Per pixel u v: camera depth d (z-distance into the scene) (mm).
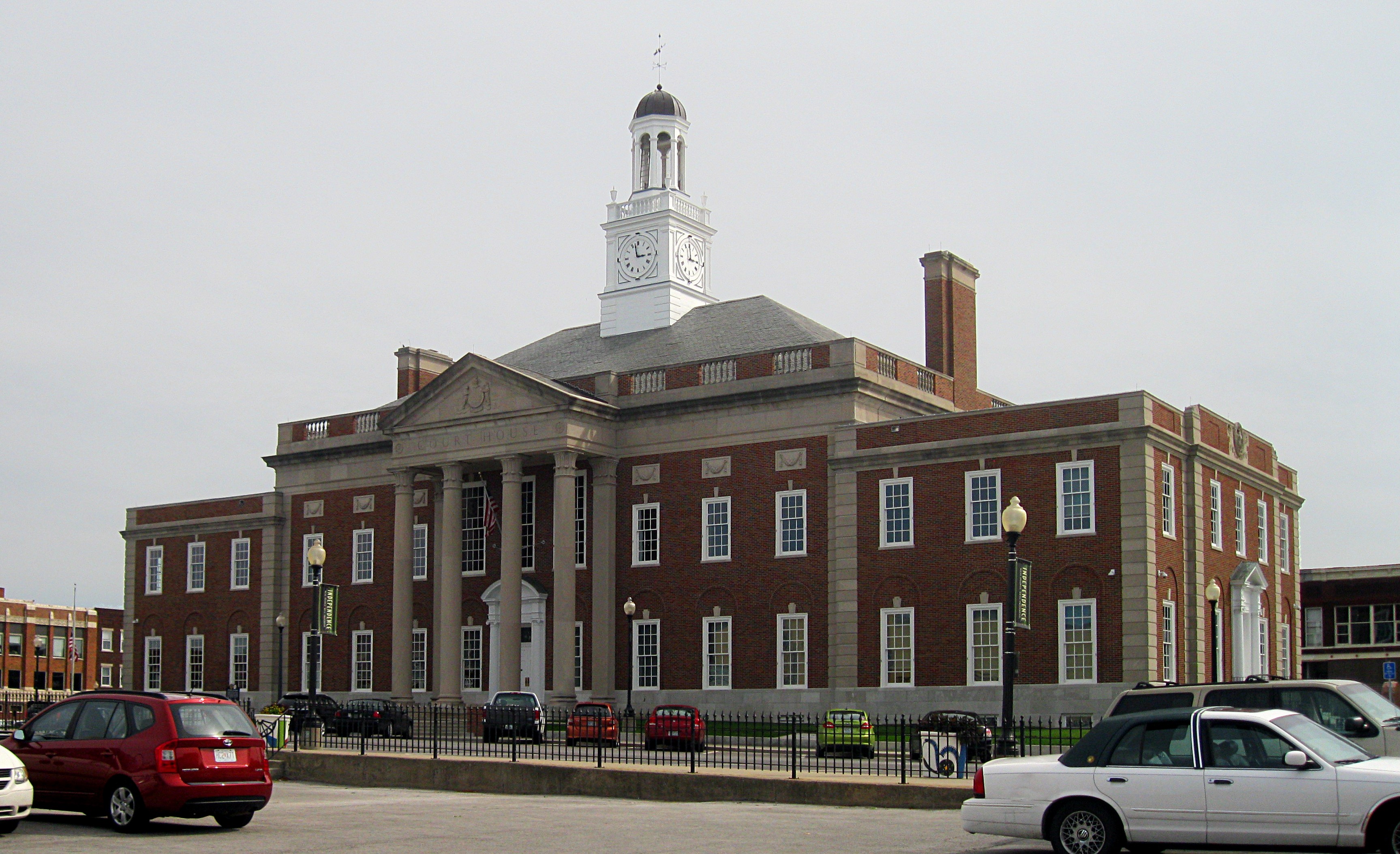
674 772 36094
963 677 57875
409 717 62469
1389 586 86125
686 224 80688
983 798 22719
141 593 88688
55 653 133375
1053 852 22828
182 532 86875
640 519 68125
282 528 82562
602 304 81250
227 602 84125
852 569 61188
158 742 26438
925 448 59719
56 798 27172
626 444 69000
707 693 64938
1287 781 20703
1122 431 55125
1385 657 85625
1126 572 54531
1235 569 62781
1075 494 56156
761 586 64000
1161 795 21422
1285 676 69312
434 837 26453
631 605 63250
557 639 65875
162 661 86875
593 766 38594
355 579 78438
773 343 69312
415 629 74812
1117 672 54312
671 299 78875
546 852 24125
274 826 28266
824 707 61469
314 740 46750
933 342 70250
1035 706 55781
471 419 69562
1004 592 57219
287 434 83000
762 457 64750
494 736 54719
